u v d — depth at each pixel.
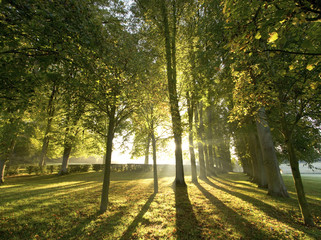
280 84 5.84
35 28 4.14
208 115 22.41
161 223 5.82
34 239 4.64
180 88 15.26
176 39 14.88
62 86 5.86
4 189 11.45
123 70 6.59
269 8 3.02
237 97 6.16
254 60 6.20
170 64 13.16
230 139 24.72
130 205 7.76
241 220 6.03
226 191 11.05
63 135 18.67
